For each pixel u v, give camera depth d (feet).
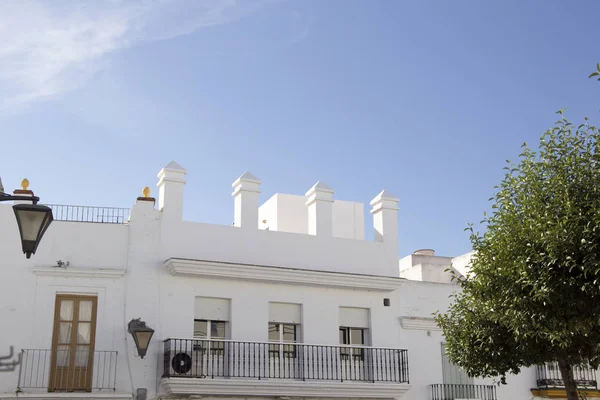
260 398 68.85
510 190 52.90
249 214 73.92
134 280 67.77
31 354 63.16
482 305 54.08
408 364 77.00
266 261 73.46
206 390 66.08
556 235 46.01
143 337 64.44
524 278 48.16
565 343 48.11
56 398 61.77
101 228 68.23
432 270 95.81
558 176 48.62
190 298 69.21
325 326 74.38
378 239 80.94
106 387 64.34
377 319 77.10
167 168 71.61
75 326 65.31
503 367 56.03
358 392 72.64
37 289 65.05
